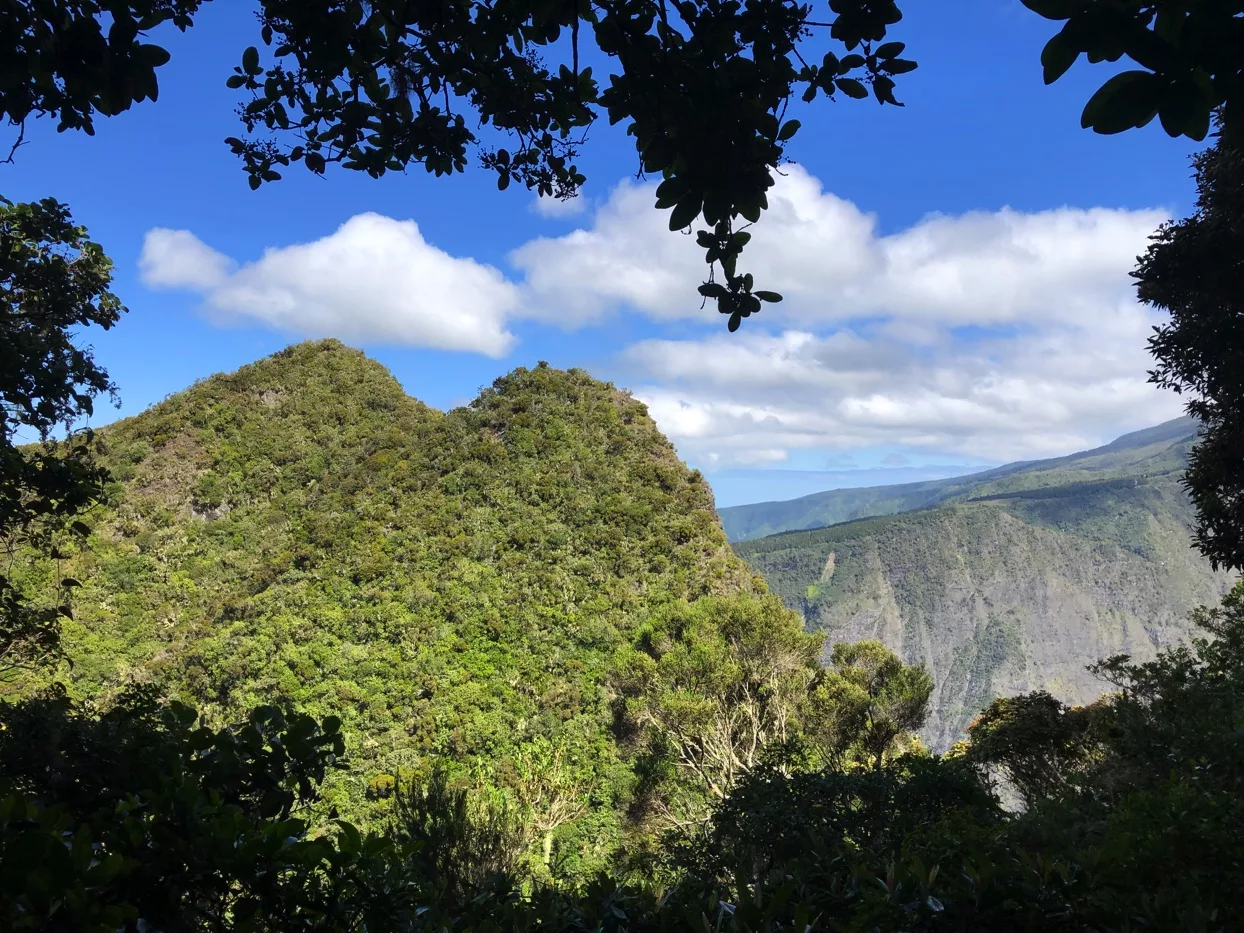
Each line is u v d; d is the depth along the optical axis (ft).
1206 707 20.58
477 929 5.75
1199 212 24.40
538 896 6.47
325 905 5.01
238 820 4.77
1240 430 23.41
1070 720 34.78
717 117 5.63
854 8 5.42
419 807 25.40
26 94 5.75
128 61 5.53
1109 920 5.60
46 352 17.16
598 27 5.63
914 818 24.30
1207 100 3.09
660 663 68.13
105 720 7.09
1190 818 8.02
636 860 29.94
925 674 56.44
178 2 5.95
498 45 6.81
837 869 6.83
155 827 4.65
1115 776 21.68
